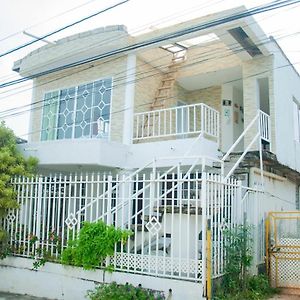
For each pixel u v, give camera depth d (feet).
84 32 40.96
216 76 43.39
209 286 21.66
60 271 26.96
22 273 28.99
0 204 30.07
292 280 29.35
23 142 39.86
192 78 44.09
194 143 32.37
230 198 26.11
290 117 44.78
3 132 35.17
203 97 47.73
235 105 47.09
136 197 25.93
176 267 23.04
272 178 39.63
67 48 42.06
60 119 44.55
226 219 24.99
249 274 27.37
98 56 38.34
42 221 29.35
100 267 25.27
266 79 39.63
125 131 38.14
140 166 36.52
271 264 30.19
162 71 43.70
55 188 28.91
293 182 46.60
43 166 37.83
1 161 32.17
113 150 35.70
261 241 30.96
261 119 36.60
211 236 22.63
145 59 40.42
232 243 24.84
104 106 40.65
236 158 35.45
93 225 25.50
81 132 42.29
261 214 32.12
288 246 29.84
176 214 25.17
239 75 43.06
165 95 41.68
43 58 44.24
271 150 38.04
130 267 24.49
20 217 30.68
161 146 35.78
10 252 30.09
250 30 33.96
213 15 34.37
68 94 44.24
